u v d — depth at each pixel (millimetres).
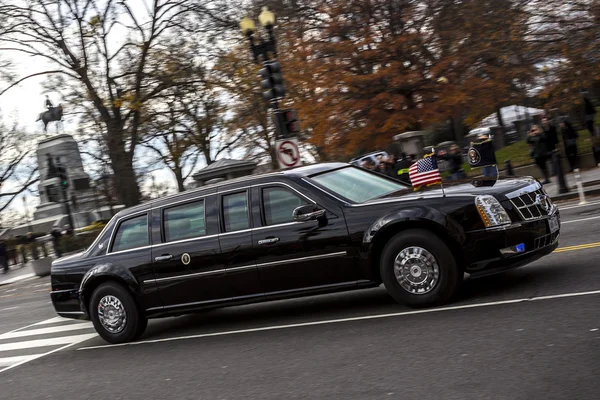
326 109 29234
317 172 8523
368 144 29453
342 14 29141
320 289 8031
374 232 7617
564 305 6656
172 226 9000
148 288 9031
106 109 32375
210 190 8836
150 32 32219
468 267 7340
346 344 6840
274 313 9273
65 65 32250
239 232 8430
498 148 36750
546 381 4801
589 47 23391
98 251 9555
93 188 36094
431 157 8188
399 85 27922
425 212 7418
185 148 41531
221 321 9547
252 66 33750
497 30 27031
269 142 41125
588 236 10648
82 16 31672
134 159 35031
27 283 29328
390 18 28375
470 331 6402
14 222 61781
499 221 7266
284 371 6332
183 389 6406
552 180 22047
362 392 5316
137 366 7797
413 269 7516
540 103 33812
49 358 9367
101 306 9375
